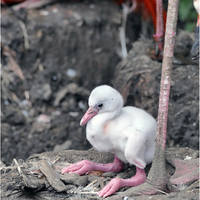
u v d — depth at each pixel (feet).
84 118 13.50
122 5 34.47
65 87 30.09
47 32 29.89
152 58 25.13
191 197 12.17
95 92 13.42
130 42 33.60
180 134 22.53
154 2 25.35
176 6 11.49
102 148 13.91
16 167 14.43
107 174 14.29
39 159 15.65
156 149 12.71
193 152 15.87
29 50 29.58
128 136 12.92
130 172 14.71
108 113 13.33
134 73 25.11
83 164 14.24
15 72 28.84
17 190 13.12
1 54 28.76
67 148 26.96
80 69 30.96
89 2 33.53
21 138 26.73
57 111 28.73
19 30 29.35
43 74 29.63
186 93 22.70
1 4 30.40
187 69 23.43
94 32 31.40
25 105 28.19
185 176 13.47
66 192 13.01
